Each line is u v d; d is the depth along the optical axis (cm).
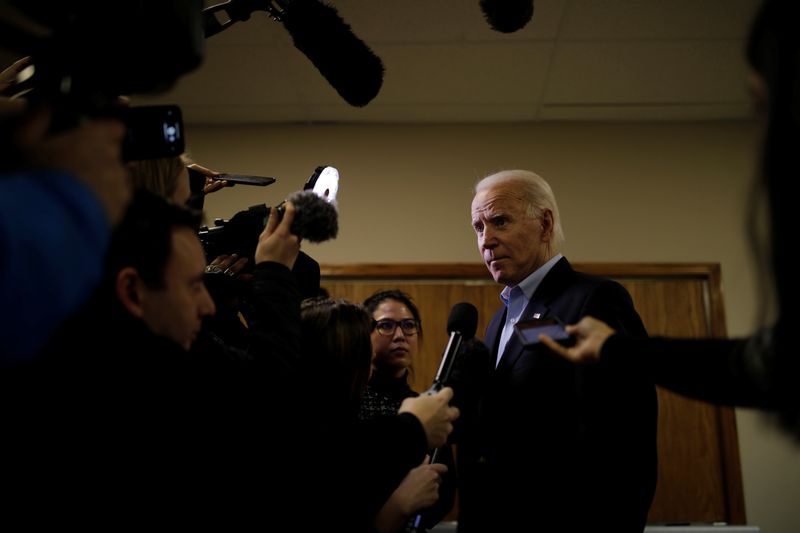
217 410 90
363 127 333
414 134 332
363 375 130
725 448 292
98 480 73
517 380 132
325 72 127
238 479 90
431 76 288
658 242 318
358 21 250
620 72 285
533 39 261
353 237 322
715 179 324
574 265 315
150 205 85
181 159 106
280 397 97
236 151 331
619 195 323
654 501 289
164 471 79
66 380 74
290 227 107
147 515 76
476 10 244
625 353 85
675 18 248
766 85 65
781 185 63
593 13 246
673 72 285
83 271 51
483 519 127
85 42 70
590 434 118
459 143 331
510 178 152
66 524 71
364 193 326
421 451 109
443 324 313
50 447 72
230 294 118
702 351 81
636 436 116
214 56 272
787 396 67
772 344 68
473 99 309
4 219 48
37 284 48
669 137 329
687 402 298
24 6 69
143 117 83
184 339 86
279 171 328
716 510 287
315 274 131
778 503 288
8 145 56
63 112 58
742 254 316
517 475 125
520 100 310
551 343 90
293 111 321
